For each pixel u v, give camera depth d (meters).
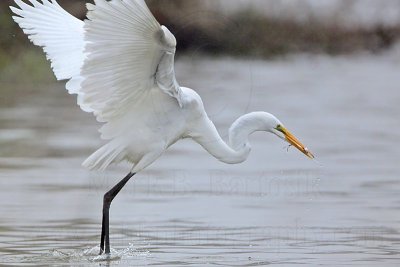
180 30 18.98
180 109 11.48
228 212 14.48
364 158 20.45
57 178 17.48
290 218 14.00
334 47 50.34
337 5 52.12
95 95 10.91
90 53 10.46
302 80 40.03
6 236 12.50
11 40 36.25
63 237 12.48
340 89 36.75
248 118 11.91
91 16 10.17
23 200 15.27
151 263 10.91
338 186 17.00
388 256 11.28
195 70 38.06
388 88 37.44
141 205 15.07
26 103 30.44
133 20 10.22
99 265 10.82
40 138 22.72
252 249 11.76
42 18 12.22
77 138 22.86
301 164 19.67
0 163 19.12
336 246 11.93
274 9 48.34
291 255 11.35
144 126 11.41
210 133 11.73
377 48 51.25
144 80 10.95
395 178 17.88
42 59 36.06
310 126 26.17
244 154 11.91
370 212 14.48
